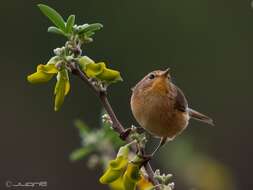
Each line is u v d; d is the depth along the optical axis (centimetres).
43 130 1814
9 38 1933
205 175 964
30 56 1931
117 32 2020
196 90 1969
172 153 959
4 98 1870
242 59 2039
